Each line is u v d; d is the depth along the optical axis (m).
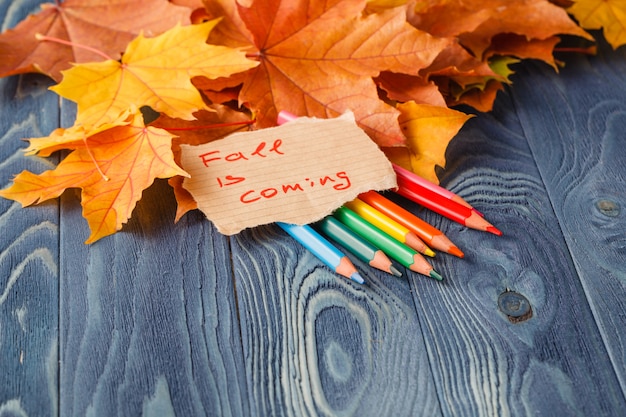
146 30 0.95
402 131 0.82
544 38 0.96
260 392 0.63
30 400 0.63
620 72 0.96
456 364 0.65
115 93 0.83
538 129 0.88
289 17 0.87
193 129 0.82
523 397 0.63
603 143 0.86
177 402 0.63
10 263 0.73
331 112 0.84
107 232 0.73
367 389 0.63
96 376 0.65
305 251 0.73
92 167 0.76
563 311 0.68
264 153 0.77
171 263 0.72
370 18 0.87
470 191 0.80
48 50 0.93
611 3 1.01
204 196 0.74
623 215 0.77
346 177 0.75
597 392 0.63
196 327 0.68
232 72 0.83
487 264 0.72
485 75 0.90
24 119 0.89
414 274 0.71
